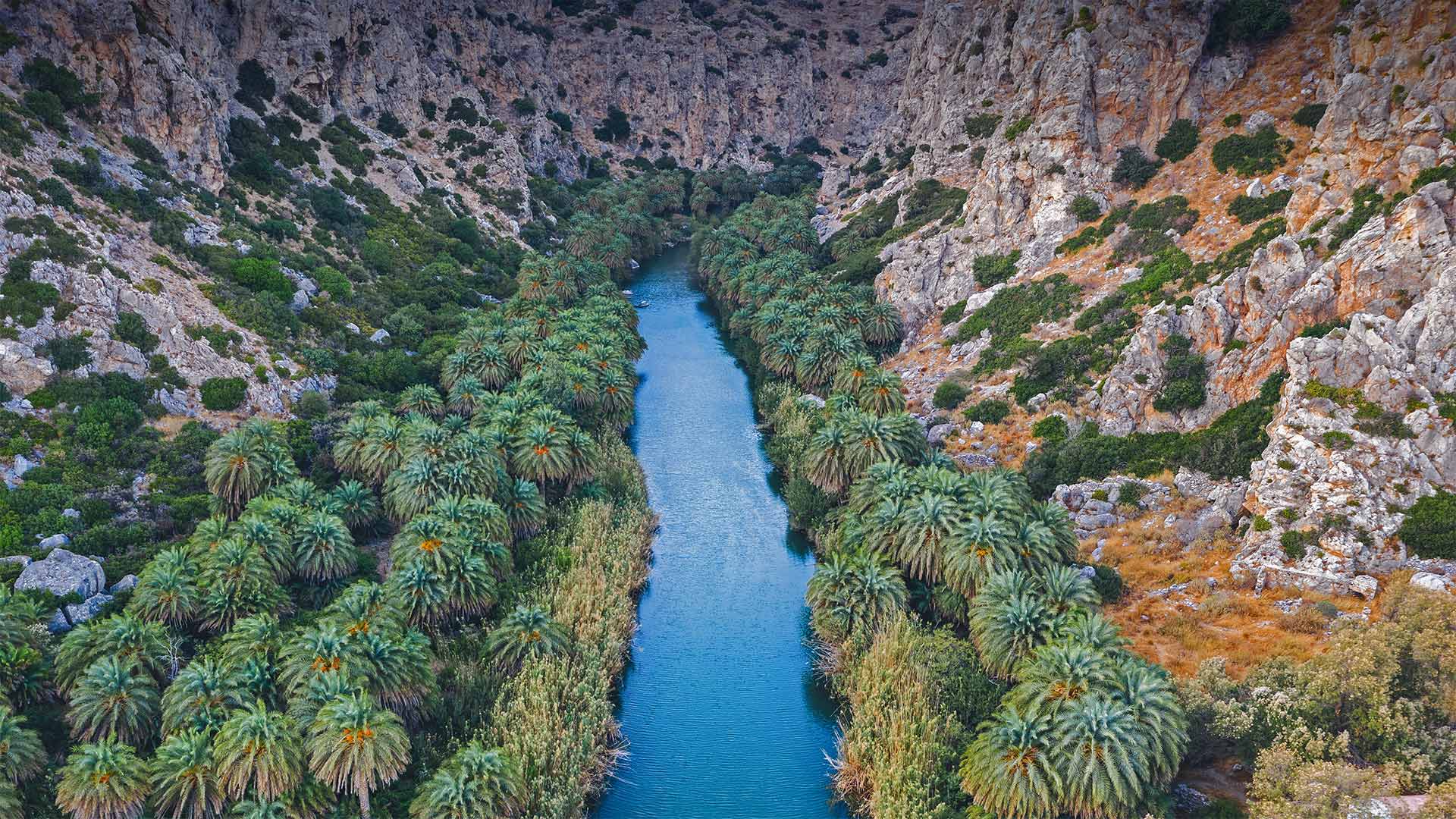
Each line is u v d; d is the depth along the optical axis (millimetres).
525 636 55844
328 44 139250
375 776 43656
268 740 41844
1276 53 100812
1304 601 55594
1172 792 44188
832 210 166500
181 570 54125
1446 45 71500
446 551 58000
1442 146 68375
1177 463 68875
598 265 140000
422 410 84375
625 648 63500
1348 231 70500
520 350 98688
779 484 90188
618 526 76062
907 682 53469
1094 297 90625
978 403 85438
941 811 45125
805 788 53375
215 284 90188
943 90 145500
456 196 146875
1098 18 106125
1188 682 47344
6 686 46031
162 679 49000
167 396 75688
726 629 68250
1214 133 98812
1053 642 48500
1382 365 61031
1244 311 72562
